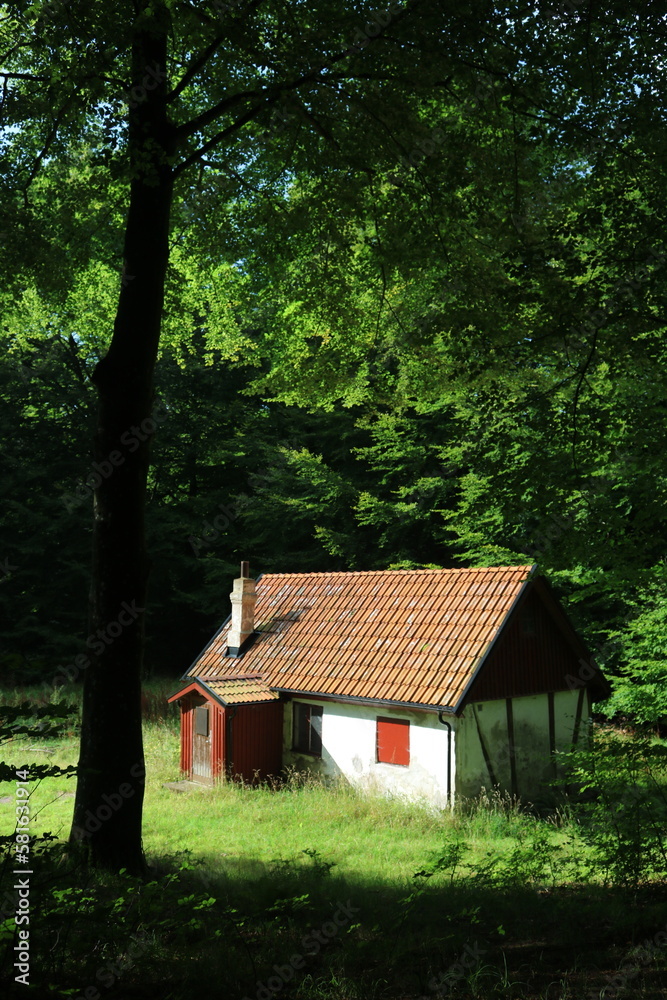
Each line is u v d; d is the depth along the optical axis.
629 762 9.08
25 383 32.47
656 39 8.60
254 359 17.88
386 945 6.69
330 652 20.44
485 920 7.72
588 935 6.90
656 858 8.19
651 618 17.83
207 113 10.90
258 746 20.09
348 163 10.97
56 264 13.39
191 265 16.03
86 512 33.44
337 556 33.75
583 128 9.09
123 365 10.58
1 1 9.79
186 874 10.13
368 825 15.36
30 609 32.84
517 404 10.02
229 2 9.01
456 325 10.02
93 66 9.42
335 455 34.16
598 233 9.20
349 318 13.55
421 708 17.17
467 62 9.16
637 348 9.06
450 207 10.62
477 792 17.33
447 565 31.31
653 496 9.88
